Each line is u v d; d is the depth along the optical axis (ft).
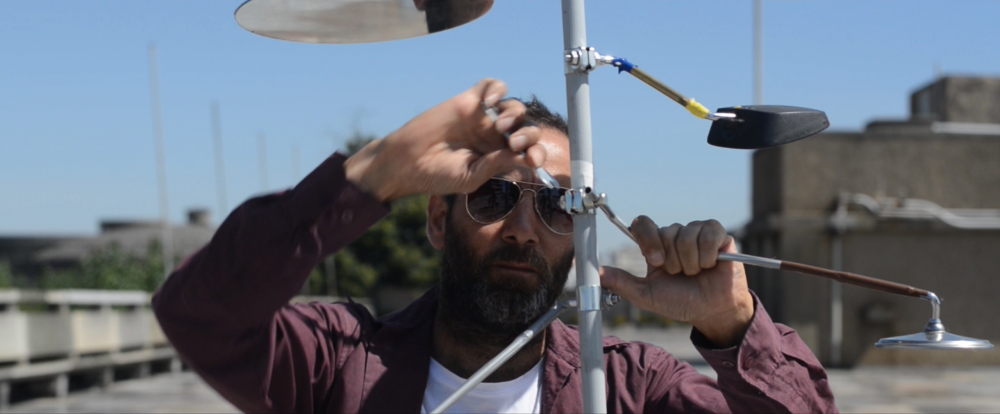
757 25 69.21
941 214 56.65
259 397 5.72
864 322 56.18
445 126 4.78
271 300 5.06
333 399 6.36
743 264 6.04
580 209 5.20
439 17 6.16
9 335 34.94
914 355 56.03
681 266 5.90
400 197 4.99
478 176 4.81
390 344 6.60
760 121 5.18
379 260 111.24
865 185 57.98
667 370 7.04
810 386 6.17
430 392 6.52
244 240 4.95
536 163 4.77
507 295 6.03
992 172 58.23
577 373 6.59
